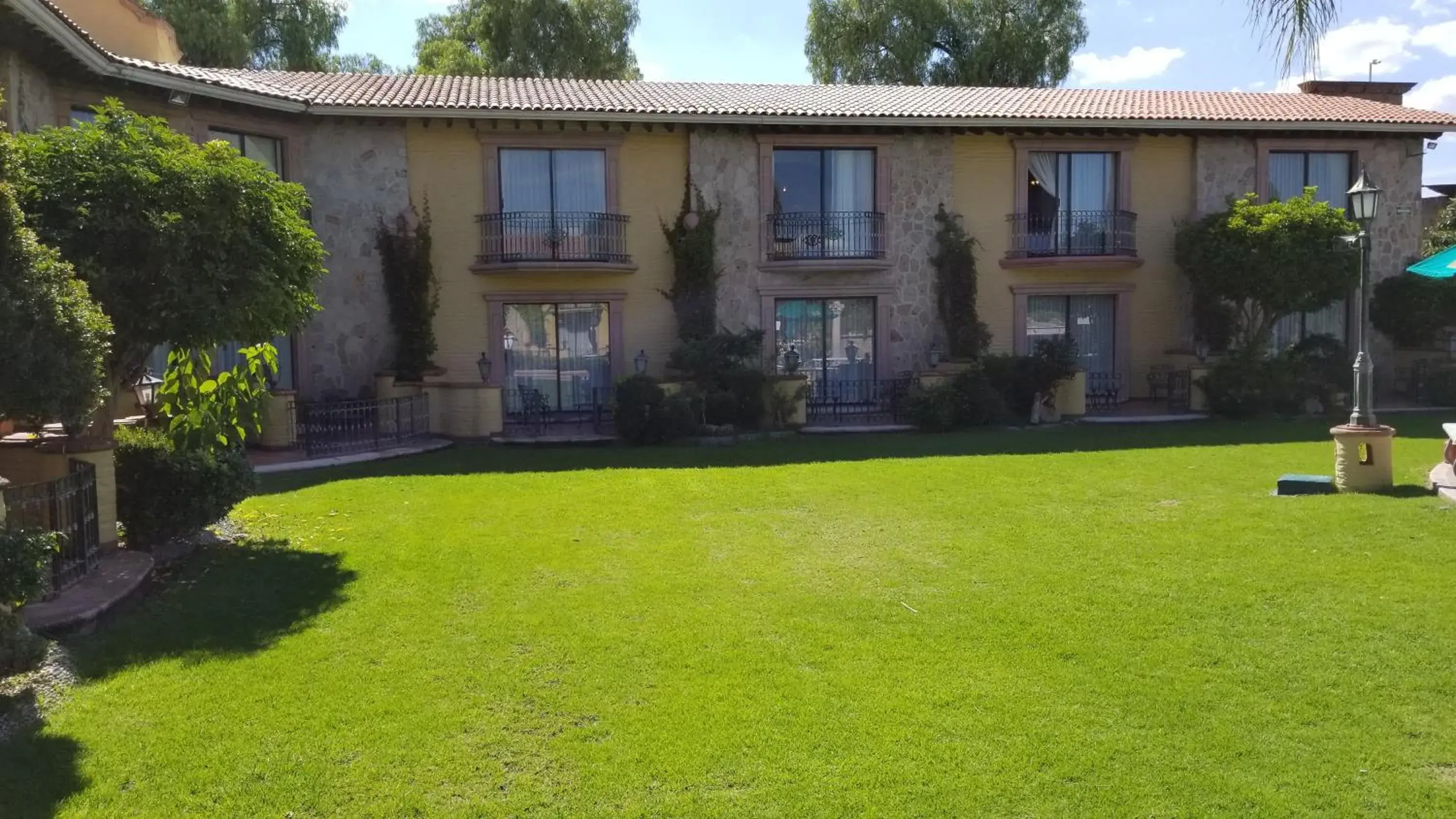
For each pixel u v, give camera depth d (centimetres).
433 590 657
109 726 450
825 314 1812
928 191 1806
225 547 785
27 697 477
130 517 732
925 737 428
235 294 751
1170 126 1772
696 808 374
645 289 1731
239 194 748
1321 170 1922
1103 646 531
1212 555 709
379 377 1591
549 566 718
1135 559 705
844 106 1767
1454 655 505
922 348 1823
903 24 3095
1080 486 1016
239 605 629
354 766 410
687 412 1475
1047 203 1856
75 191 690
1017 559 716
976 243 1820
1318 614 572
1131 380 1894
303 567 721
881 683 487
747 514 902
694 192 1720
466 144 1648
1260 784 383
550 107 1581
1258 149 1872
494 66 3047
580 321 1736
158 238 694
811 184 1792
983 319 1836
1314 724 434
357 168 1608
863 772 399
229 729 445
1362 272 946
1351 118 1836
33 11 983
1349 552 701
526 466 1237
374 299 1627
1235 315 1830
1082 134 1833
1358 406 936
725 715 453
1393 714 440
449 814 373
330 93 1568
